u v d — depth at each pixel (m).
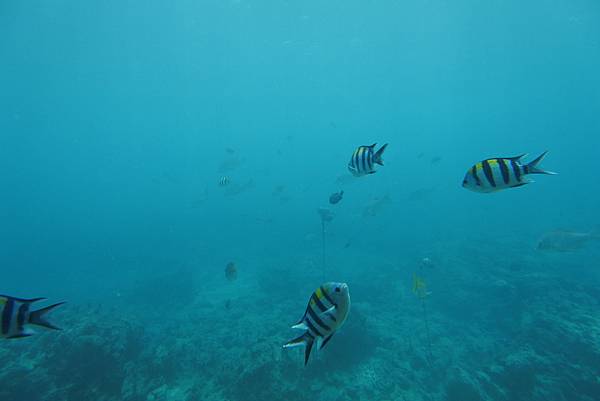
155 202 76.06
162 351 9.23
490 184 2.98
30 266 33.34
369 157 3.94
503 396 6.93
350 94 73.81
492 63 47.25
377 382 7.56
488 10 29.27
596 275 13.38
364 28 34.69
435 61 46.72
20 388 6.74
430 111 117.00
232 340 9.52
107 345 7.96
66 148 105.50
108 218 68.06
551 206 32.41
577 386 6.53
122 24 26.17
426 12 30.59
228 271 7.37
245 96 64.19
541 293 10.40
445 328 10.69
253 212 37.09
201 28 31.30
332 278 15.59
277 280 15.77
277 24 33.41
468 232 22.44
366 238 24.33
